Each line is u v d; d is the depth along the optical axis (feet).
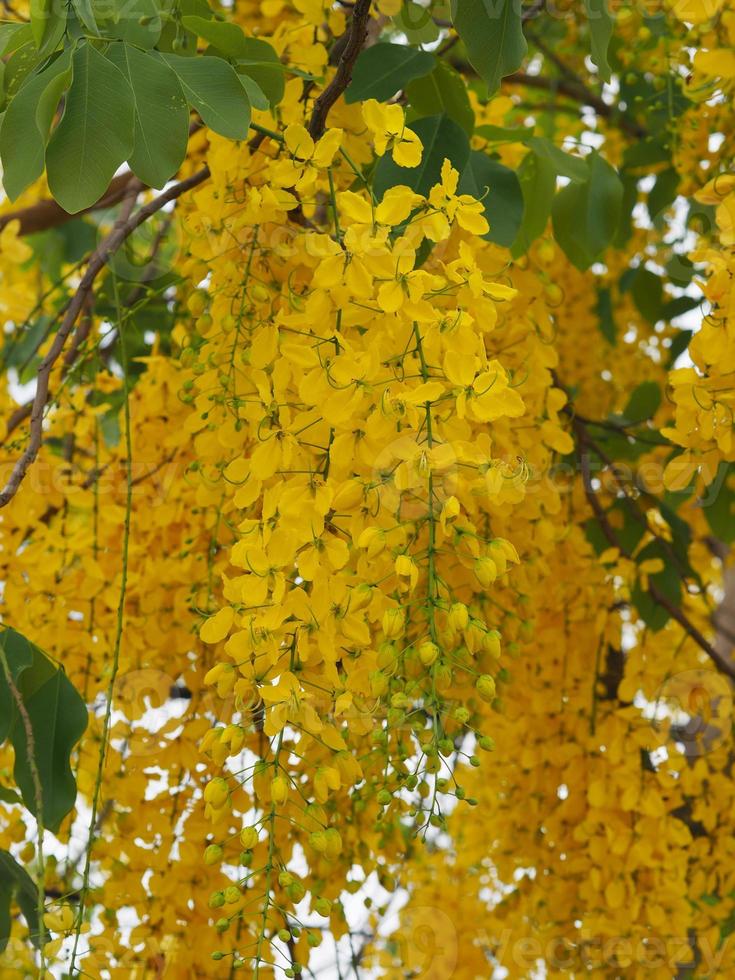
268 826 3.74
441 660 3.12
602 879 4.27
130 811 3.87
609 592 4.40
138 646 4.00
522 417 3.79
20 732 3.48
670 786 4.24
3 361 4.99
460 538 3.14
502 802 4.65
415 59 3.84
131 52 3.19
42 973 3.12
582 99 5.92
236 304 3.62
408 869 4.68
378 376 3.16
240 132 3.19
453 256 3.65
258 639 3.13
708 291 3.55
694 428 3.69
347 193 3.15
